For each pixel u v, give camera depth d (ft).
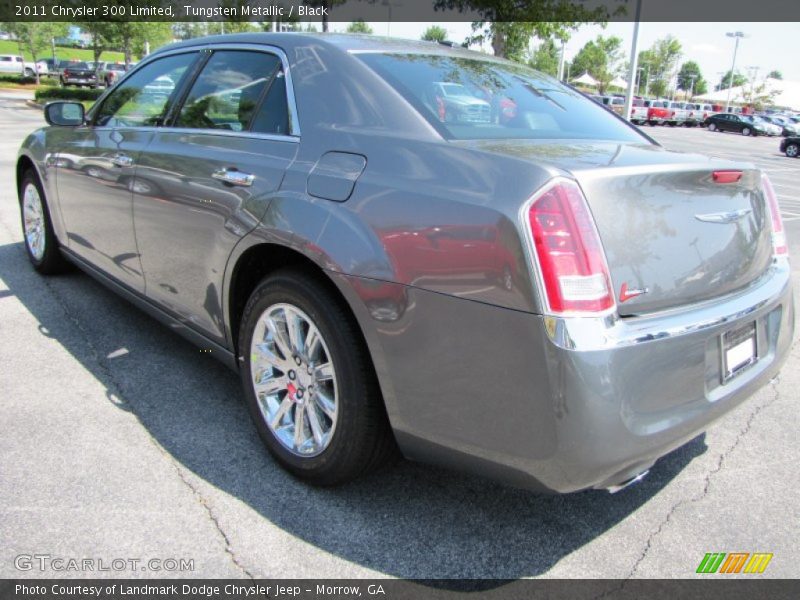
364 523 7.86
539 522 8.05
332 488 8.44
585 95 10.71
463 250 6.38
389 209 6.98
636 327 6.39
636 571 7.29
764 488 8.91
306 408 8.27
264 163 8.56
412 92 8.13
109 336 12.93
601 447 6.11
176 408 10.28
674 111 160.15
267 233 8.09
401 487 8.60
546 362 6.00
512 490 8.65
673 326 6.63
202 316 9.90
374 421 7.55
